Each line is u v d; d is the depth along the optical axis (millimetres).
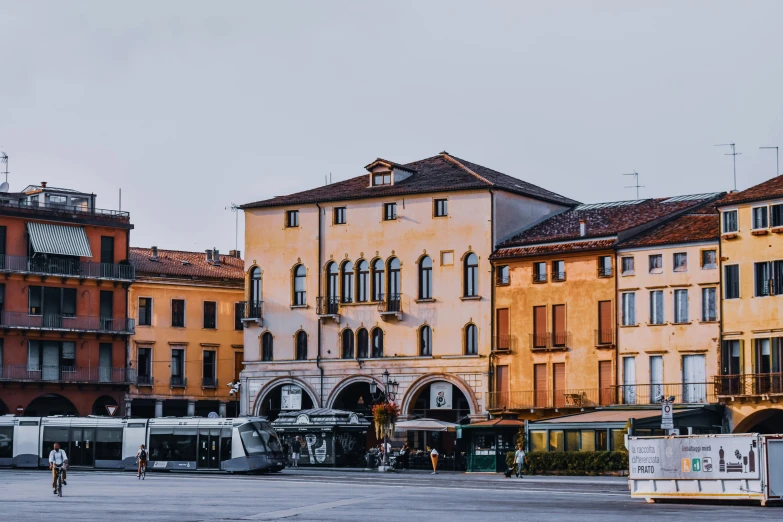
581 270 81562
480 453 77688
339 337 90500
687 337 77375
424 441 87875
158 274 103250
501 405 83875
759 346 74812
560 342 81875
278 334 93125
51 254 96875
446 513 42844
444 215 87062
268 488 58656
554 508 45125
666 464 48500
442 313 86625
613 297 80188
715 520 39312
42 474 73188
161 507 46125
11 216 95562
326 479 67938
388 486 60500
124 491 56250
